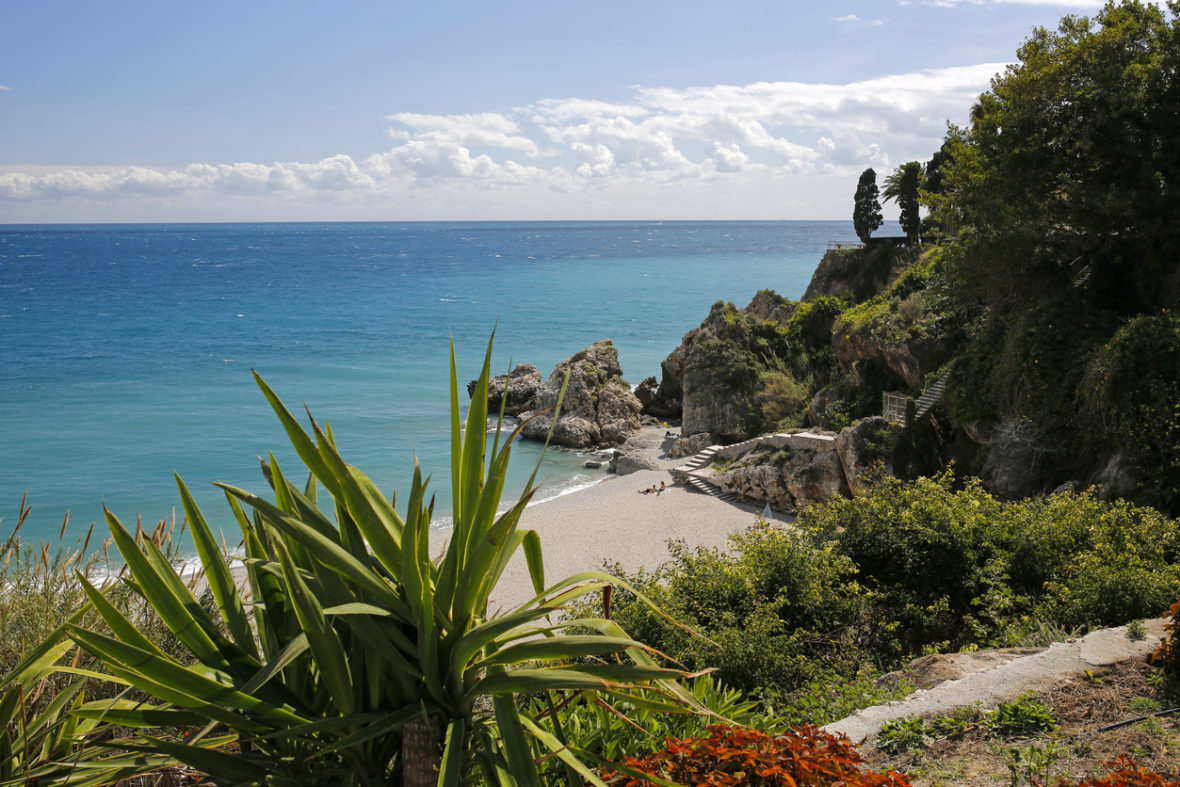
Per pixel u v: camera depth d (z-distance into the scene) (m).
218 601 3.37
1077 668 6.91
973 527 12.89
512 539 3.29
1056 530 12.83
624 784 3.57
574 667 3.00
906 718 6.22
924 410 31.09
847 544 13.38
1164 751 5.52
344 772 3.17
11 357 85.81
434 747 3.02
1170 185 25.05
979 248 28.45
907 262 52.59
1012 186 27.62
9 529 35.31
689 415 49.88
